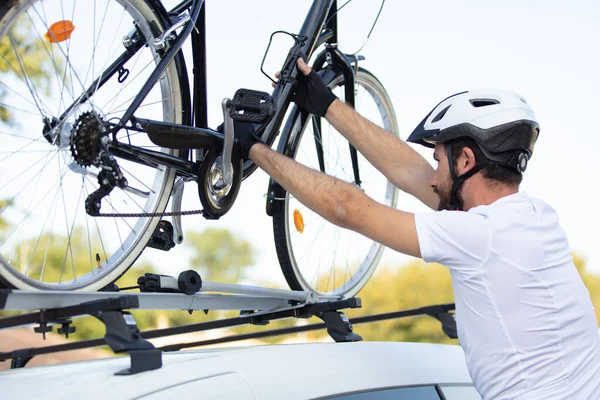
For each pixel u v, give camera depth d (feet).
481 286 6.32
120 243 7.49
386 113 10.89
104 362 5.59
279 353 5.69
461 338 6.61
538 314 6.27
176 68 7.64
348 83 9.60
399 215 6.48
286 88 8.20
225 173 7.57
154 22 7.32
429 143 7.50
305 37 8.48
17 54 6.47
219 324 8.64
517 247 6.30
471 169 6.71
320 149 10.09
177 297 6.67
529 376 6.25
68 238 7.13
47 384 4.95
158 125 7.09
